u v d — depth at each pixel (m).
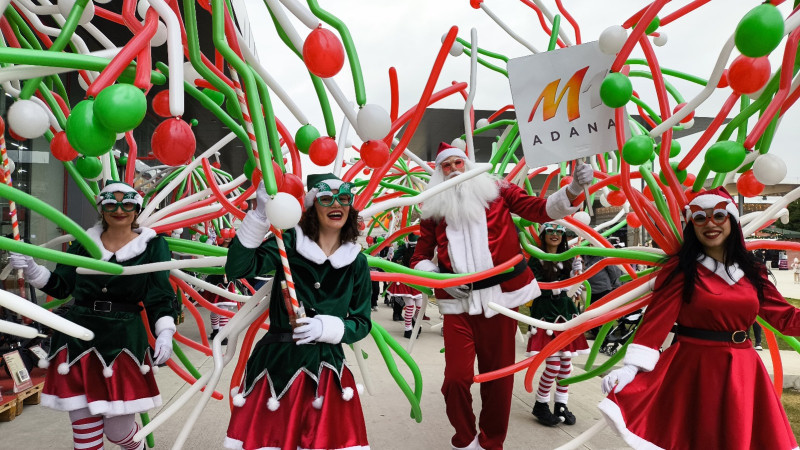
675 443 2.34
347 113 2.01
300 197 2.14
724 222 2.35
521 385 5.45
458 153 3.44
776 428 2.31
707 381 2.33
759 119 2.35
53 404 2.54
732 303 2.32
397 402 4.83
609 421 2.27
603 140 2.91
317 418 2.11
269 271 2.22
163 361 2.60
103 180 3.01
